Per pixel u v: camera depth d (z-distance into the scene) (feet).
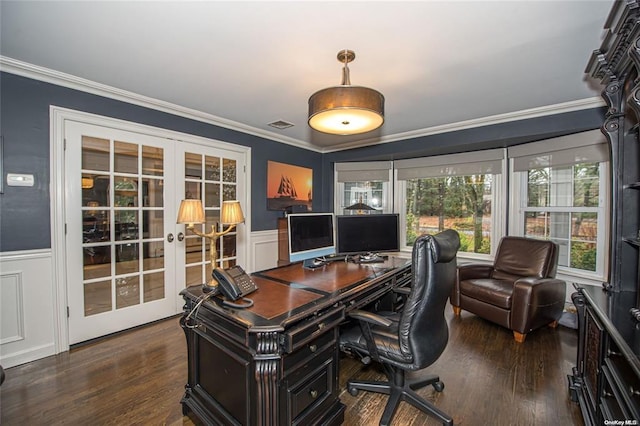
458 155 13.30
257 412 4.18
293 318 4.33
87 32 5.74
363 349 5.61
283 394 4.32
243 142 12.45
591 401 5.16
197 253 11.03
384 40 5.96
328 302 5.06
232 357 4.55
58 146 7.80
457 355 7.88
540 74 7.47
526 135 10.33
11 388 6.35
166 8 5.04
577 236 10.39
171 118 10.09
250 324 4.14
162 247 10.02
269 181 13.56
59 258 7.88
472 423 5.41
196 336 5.37
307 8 5.01
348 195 16.46
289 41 6.02
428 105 9.66
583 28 5.54
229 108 10.12
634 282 5.57
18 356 7.25
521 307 8.52
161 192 9.94
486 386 6.51
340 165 16.25
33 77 7.36
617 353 4.18
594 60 5.49
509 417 5.56
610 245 5.82
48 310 7.70
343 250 9.55
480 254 13.10
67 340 8.02
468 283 10.29
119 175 8.96
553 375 6.91
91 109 8.33
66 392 6.22
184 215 5.74
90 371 6.99
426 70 7.25
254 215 12.96
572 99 9.11
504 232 12.30
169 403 5.90
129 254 9.27
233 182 12.13
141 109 9.34
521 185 11.92
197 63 6.97
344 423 5.42
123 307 9.16
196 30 5.66
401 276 7.82
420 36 5.82
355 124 6.28
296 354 4.52
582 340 5.90
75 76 7.70
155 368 7.13
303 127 12.48
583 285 6.30
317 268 7.77
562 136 10.23
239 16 5.24
